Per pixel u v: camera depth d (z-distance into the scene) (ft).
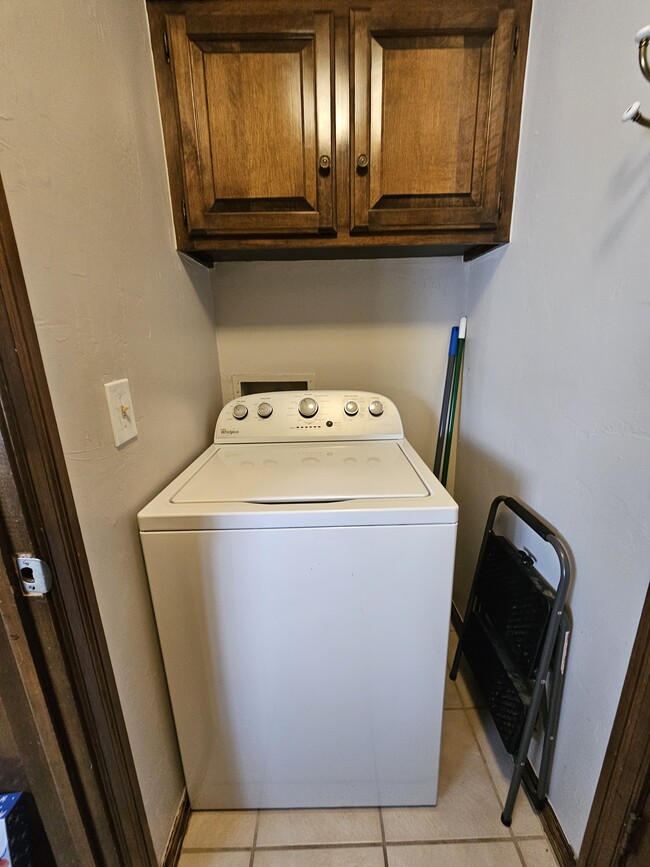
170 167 3.57
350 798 3.59
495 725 3.96
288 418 4.47
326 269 5.02
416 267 5.04
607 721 2.68
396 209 3.75
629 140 2.34
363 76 3.41
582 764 2.96
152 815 3.01
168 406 3.50
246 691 3.20
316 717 3.28
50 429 1.96
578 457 2.91
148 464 3.08
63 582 2.09
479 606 4.45
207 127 3.51
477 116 3.53
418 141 3.58
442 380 5.40
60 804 2.41
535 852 3.28
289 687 3.18
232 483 3.28
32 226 1.87
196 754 3.40
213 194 3.66
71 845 2.52
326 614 2.98
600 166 2.60
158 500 2.99
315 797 3.58
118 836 2.57
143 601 2.92
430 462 5.65
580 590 2.93
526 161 3.52
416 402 5.47
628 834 2.56
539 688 3.15
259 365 5.28
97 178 2.44
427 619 3.01
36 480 1.91
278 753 3.40
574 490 2.96
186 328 4.00
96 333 2.40
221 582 2.91
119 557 2.62
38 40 1.93
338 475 3.42
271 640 3.05
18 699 2.17
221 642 3.05
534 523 3.36
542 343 3.35
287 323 5.17
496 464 4.31
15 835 2.36
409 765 3.45
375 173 3.65
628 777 2.50
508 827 3.45
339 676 3.15
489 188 3.72
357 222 3.77
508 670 3.63
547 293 3.26
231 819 3.58
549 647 3.05
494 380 4.32
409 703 3.24
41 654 2.11
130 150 2.89
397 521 2.80
